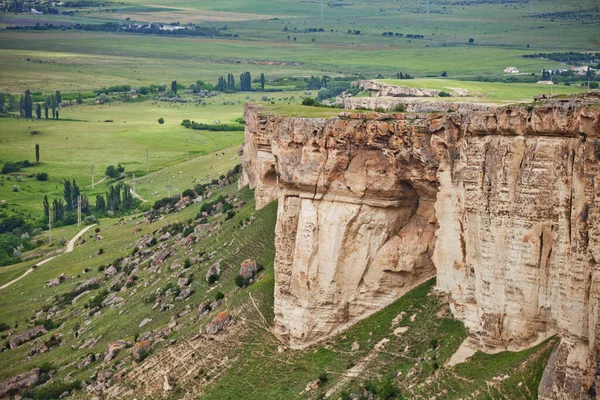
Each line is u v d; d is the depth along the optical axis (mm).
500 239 113562
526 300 111375
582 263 100438
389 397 123062
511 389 108625
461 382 115562
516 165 112250
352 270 140625
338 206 140875
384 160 136000
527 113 111125
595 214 99188
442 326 127500
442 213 127938
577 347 101250
